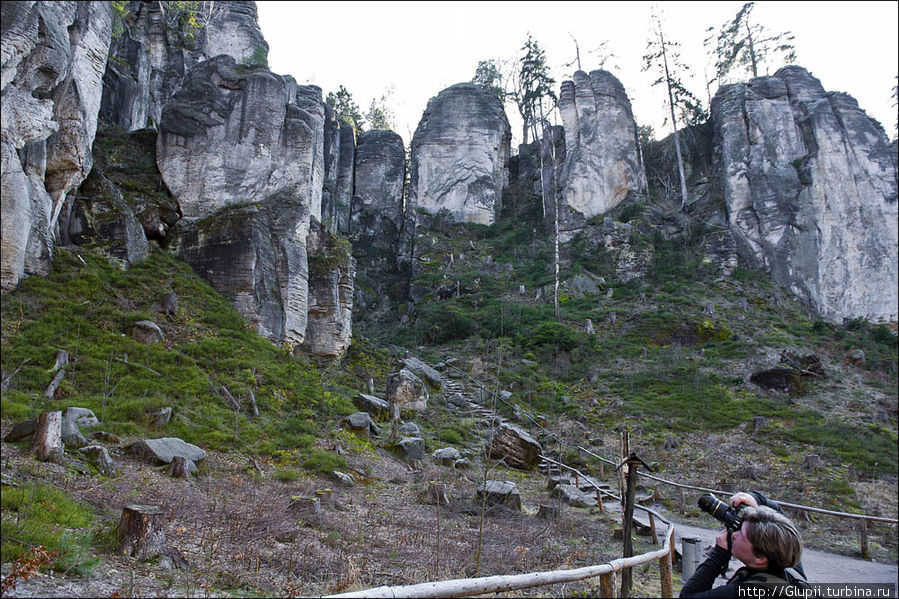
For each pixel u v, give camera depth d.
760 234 40.06
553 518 10.18
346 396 18.20
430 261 42.31
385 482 11.91
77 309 14.84
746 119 43.41
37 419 8.84
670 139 51.12
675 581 7.35
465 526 8.96
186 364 14.75
